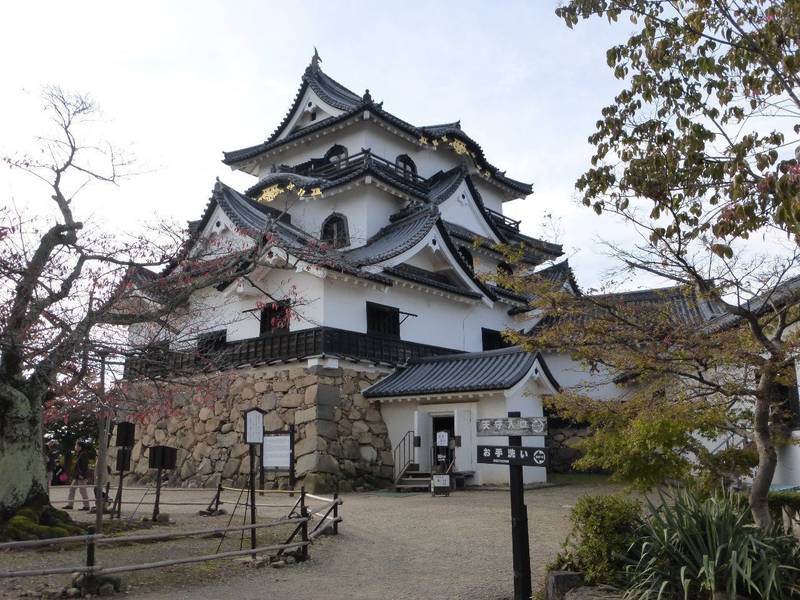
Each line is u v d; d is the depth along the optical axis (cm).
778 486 1090
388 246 2217
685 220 728
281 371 1967
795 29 634
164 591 736
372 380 2042
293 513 1098
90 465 2222
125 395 1152
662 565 589
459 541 1027
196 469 2062
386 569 845
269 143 2870
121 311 1080
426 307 2303
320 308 1930
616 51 770
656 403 842
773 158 635
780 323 748
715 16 717
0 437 1018
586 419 923
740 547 566
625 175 748
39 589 743
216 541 1053
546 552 927
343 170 2556
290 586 759
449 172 2942
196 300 1845
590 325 776
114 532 1098
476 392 1823
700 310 1138
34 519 1013
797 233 576
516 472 667
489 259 2833
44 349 910
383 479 1939
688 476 855
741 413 912
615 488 1753
